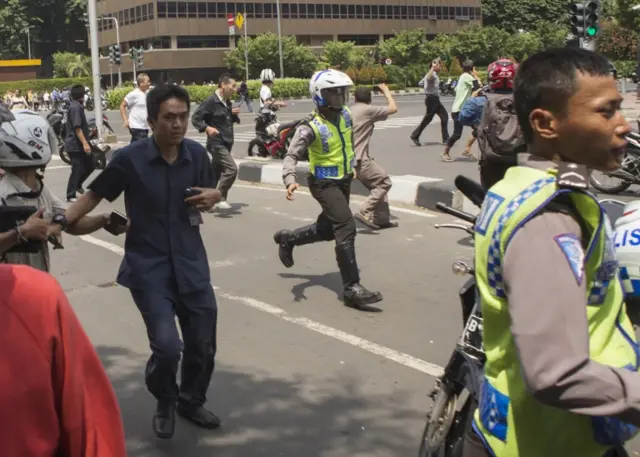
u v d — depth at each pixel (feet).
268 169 41.09
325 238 20.04
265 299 20.52
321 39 250.37
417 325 18.22
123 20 245.24
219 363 16.22
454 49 228.63
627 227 10.21
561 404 5.65
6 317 4.65
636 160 30.86
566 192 5.88
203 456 12.43
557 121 6.02
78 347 4.98
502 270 6.08
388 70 199.21
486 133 18.20
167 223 12.33
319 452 12.50
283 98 169.99
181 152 12.41
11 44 269.44
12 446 4.65
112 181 12.13
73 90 36.52
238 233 28.53
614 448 6.62
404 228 28.48
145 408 14.24
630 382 5.63
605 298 6.18
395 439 12.91
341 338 17.51
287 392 14.78
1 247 10.16
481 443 6.77
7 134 10.78
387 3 260.42
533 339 5.64
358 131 27.30
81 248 26.68
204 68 232.53
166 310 12.19
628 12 117.08
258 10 236.22
